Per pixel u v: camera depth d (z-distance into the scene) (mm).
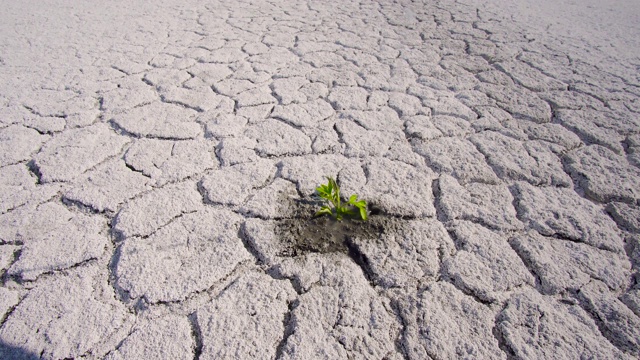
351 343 381
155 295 419
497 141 683
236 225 507
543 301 424
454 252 476
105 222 509
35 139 660
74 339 381
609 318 408
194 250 471
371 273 448
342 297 421
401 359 371
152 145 655
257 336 386
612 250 483
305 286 432
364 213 501
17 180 573
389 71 932
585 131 708
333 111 764
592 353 377
